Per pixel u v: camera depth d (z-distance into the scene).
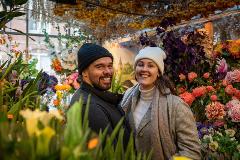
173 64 2.65
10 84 1.71
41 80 2.24
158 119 1.86
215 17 6.55
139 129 1.93
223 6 3.93
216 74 2.65
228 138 2.15
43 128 0.54
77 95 1.57
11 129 0.56
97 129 1.43
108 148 0.75
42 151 0.53
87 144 0.58
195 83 2.64
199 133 2.30
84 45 1.63
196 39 2.83
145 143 1.91
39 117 0.56
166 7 4.29
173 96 1.92
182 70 2.64
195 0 4.00
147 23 4.44
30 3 4.80
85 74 1.60
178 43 2.67
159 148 1.84
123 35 6.79
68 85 2.97
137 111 2.01
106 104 1.55
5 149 0.49
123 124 1.59
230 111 2.27
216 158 2.18
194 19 5.88
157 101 1.91
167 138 1.84
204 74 2.61
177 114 1.86
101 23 4.42
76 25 5.99
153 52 1.97
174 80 2.65
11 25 9.49
